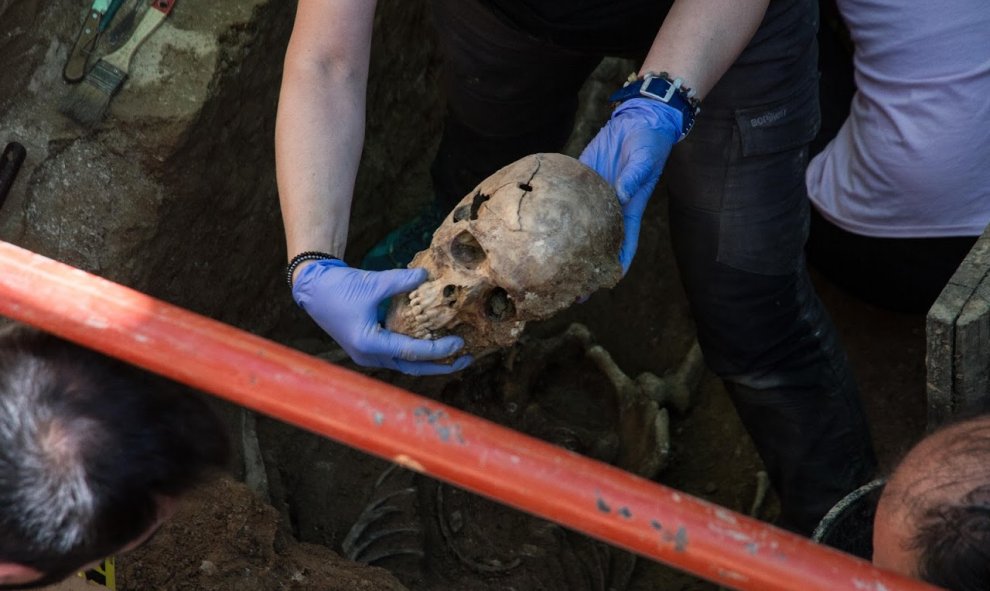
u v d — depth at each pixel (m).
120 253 2.75
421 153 3.82
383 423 1.19
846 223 3.23
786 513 3.09
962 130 2.80
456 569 2.93
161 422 1.22
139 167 2.75
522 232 1.69
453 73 2.69
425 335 1.79
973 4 2.71
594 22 2.31
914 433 3.36
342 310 1.79
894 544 1.28
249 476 2.76
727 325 2.67
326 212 1.90
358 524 2.83
